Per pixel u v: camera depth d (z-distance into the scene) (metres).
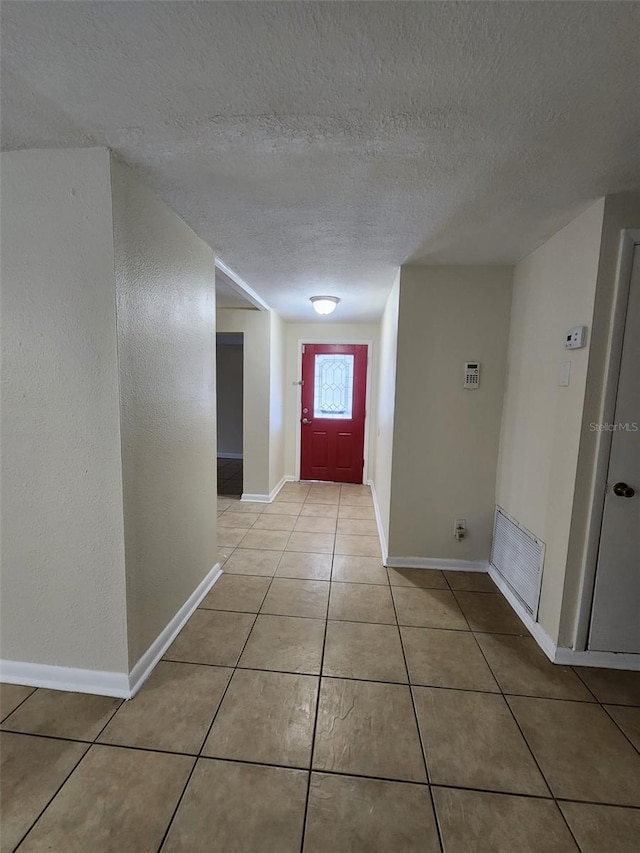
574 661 1.85
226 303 3.82
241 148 1.36
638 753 1.41
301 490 4.86
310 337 5.02
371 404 5.04
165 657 1.85
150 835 1.12
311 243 2.21
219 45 0.95
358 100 1.12
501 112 1.15
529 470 2.21
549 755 1.39
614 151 1.33
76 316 1.45
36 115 1.21
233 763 1.33
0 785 1.24
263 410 4.25
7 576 1.62
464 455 2.70
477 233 2.03
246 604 2.31
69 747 1.38
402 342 2.63
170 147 1.36
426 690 1.68
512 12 0.85
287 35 0.92
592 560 1.79
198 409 2.22
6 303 1.47
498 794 1.26
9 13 0.87
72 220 1.41
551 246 2.04
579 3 0.82
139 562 1.66
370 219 1.89
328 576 2.67
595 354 1.69
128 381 1.53
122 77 1.05
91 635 1.61
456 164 1.43
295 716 1.53
